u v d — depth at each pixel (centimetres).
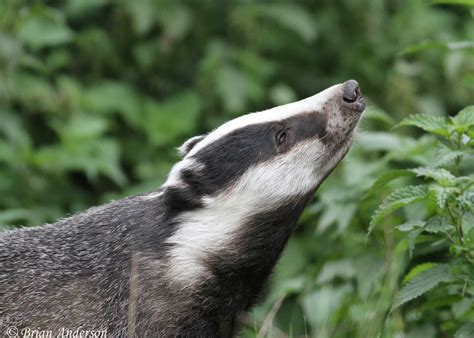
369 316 995
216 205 949
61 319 935
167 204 955
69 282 947
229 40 1617
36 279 954
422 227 905
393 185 1148
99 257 954
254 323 1005
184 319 939
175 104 1562
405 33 1631
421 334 1033
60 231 989
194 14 1623
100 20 1645
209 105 1566
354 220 1173
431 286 896
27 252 975
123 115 1549
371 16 1625
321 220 1159
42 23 1520
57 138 1545
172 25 1588
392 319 998
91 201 1517
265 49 1639
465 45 1054
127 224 963
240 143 956
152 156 1551
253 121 965
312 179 970
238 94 1551
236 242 953
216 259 949
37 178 1462
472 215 901
